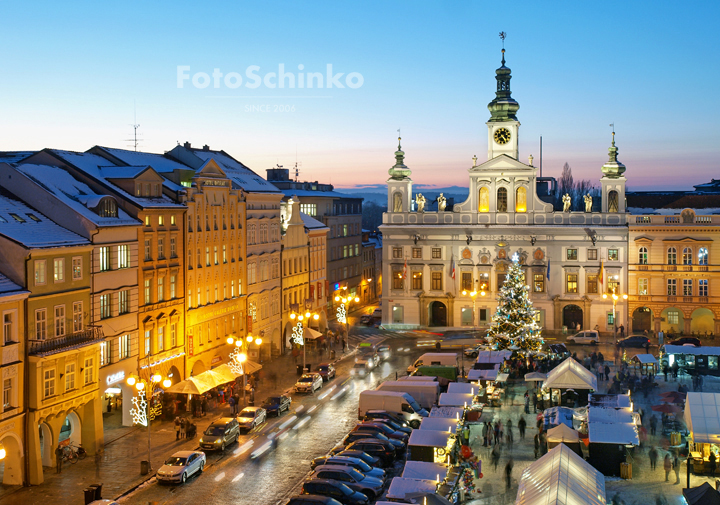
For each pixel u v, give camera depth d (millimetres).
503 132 112625
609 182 106938
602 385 73375
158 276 65125
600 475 38125
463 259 111625
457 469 46062
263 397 70312
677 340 92688
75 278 53031
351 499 42094
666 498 43875
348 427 60000
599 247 106438
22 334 47000
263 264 89250
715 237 101875
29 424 47000
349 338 106438
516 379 77688
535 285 109375
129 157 72062
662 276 104000
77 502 43875
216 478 48219
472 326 111188
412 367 79500
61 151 65125
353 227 145500
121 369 59250
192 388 61469
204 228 73625
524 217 109812
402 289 113688
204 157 87500
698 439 46438
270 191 90750
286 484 46938
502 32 113500
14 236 48406
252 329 85500
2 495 45094
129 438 57031
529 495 35312
